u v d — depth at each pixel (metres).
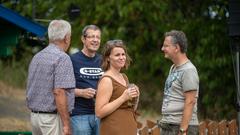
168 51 8.97
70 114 9.27
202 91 22.77
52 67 8.57
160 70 25.31
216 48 22.14
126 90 7.99
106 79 8.05
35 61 8.76
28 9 23.62
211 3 23.31
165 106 9.15
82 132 9.62
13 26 14.61
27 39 16.05
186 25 23.20
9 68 32.81
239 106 13.62
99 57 9.97
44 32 14.34
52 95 8.63
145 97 26.92
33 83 8.73
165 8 23.73
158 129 9.46
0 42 14.71
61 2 23.92
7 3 24.34
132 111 8.23
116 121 8.02
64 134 8.52
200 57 22.16
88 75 9.77
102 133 8.11
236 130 13.33
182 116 8.91
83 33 9.84
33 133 8.99
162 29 23.78
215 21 22.72
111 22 23.97
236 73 14.09
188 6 24.03
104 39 22.52
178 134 8.99
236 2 14.12
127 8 22.80
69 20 19.41
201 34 22.72
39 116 8.69
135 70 24.33
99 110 7.98
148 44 24.73
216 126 12.09
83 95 9.55
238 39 14.12
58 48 8.75
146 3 23.52
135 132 8.23
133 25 24.27
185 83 8.83
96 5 23.44
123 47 8.20
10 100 30.48
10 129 22.03
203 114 22.86
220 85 22.16
